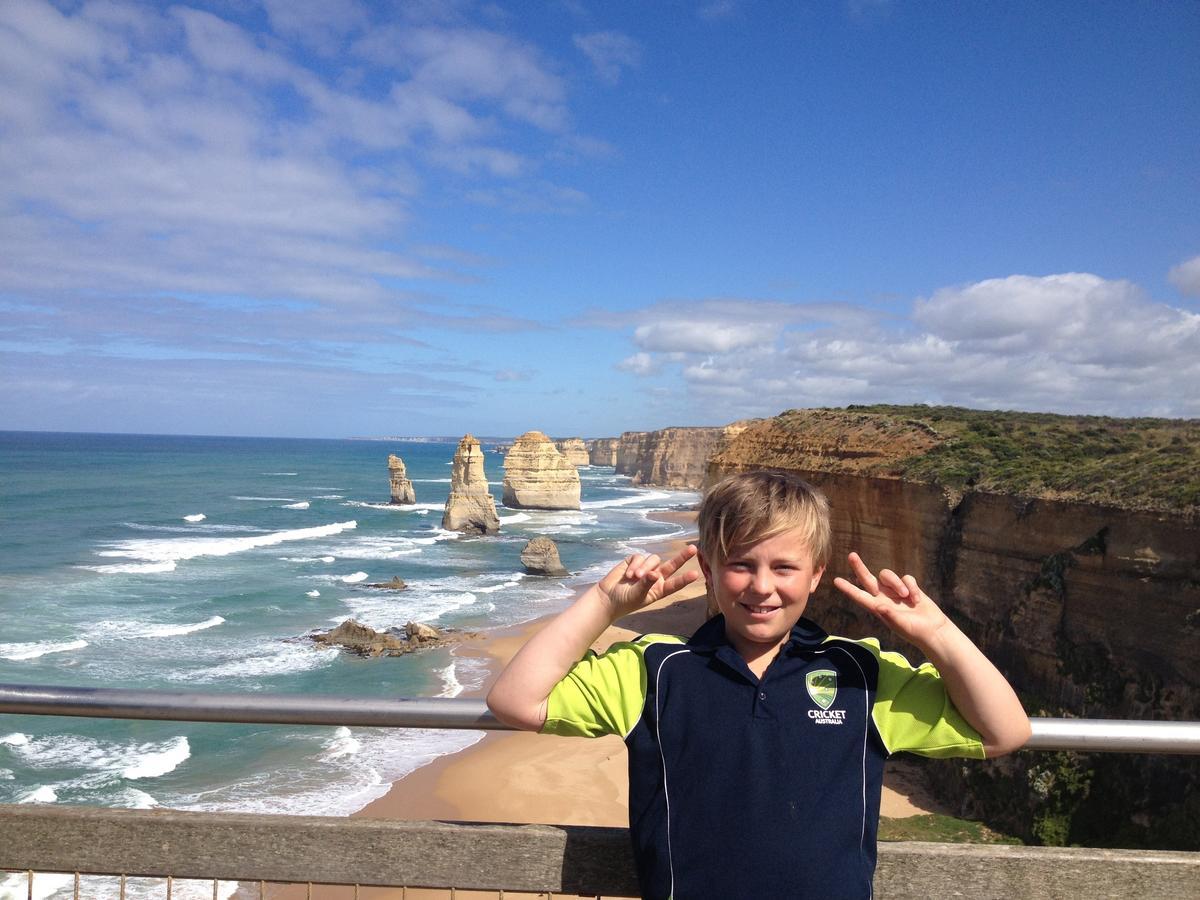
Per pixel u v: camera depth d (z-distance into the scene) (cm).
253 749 2144
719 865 210
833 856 208
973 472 2200
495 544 6650
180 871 276
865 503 2541
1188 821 1328
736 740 216
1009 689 217
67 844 279
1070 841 1492
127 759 2036
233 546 6025
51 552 5500
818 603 2716
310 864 271
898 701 227
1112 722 246
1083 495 1788
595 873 261
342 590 4500
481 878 264
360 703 266
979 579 2041
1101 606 1683
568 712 229
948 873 254
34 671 2812
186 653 3116
